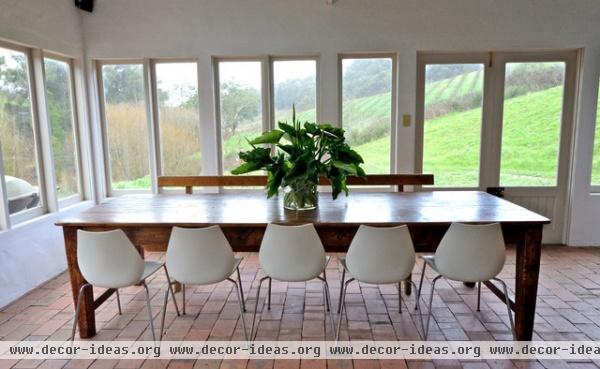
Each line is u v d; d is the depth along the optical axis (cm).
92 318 242
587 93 376
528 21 370
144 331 248
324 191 393
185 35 388
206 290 307
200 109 401
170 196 310
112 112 412
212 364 213
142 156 417
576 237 399
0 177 283
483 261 213
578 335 238
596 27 366
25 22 306
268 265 221
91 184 399
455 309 271
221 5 383
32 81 327
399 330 246
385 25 379
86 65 390
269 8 382
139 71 404
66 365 213
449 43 378
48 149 337
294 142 246
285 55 394
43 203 339
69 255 233
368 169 412
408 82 387
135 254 218
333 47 385
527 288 226
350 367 209
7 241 285
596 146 388
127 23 386
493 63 391
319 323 255
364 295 296
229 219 231
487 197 290
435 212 242
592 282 313
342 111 405
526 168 406
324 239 233
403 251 213
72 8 368
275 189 246
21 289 298
